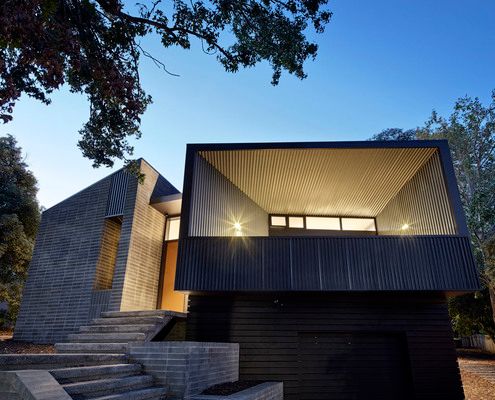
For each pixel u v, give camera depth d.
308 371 7.43
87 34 5.01
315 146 7.75
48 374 2.70
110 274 10.45
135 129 6.78
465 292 7.16
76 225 11.09
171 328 7.61
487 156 15.13
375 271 7.04
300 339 7.70
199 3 5.75
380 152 7.95
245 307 7.71
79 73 5.20
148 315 7.14
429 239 7.20
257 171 8.81
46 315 10.14
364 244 7.27
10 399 2.35
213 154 8.07
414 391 7.02
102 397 3.07
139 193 10.57
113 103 6.20
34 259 11.23
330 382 7.36
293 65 5.85
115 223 11.00
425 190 8.38
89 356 3.90
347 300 7.73
